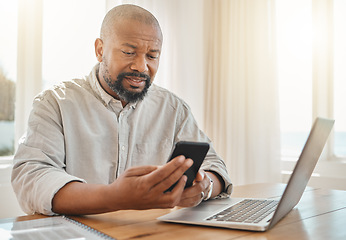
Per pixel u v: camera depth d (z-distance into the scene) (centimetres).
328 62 229
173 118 145
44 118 113
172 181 68
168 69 252
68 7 220
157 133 140
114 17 116
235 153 249
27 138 106
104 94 126
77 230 68
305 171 80
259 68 243
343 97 231
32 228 70
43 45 213
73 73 222
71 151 118
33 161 96
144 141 136
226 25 258
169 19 252
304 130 244
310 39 240
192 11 261
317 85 230
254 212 82
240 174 245
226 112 252
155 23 117
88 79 133
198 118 262
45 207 82
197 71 262
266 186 135
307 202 103
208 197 99
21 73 204
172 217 78
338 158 232
